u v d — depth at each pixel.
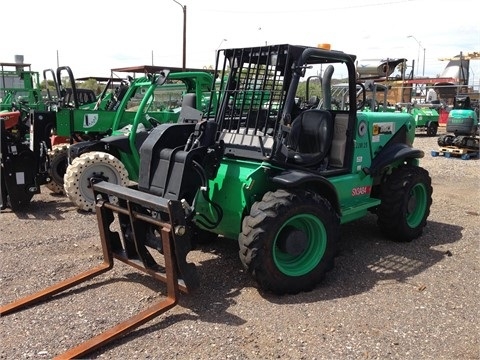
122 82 8.52
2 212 6.64
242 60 4.29
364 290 4.05
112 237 4.20
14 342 3.19
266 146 3.97
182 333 3.30
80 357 2.99
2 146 6.38
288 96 3.92
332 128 4.64
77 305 3.71
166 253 3.47
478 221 6.22
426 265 4.64
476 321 3.54
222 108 4.42
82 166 6.50
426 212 5.49
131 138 7.04
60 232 5.65
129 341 3.20
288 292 3.89
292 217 3.81
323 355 3.06
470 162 11.56
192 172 3.74
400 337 3.29
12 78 19.14
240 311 3.62
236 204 3.96
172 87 9.10
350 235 5.55
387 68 19.56
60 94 8.64
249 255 3.71
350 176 4.69
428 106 19.61
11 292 3.97
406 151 5.21
